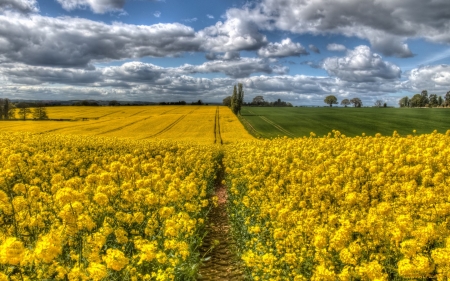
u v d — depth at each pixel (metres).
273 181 15.77
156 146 32.41
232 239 13.43
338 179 13.25
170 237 8.92
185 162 21.84
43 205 10.49
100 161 22.06
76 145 31.33
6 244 5.44
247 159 22.59
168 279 7.22
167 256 8.16
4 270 6.29
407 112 102.56
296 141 28.86
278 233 9.02
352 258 6.81
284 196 13.21
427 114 93.81
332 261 7.72
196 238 11.52
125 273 7.18
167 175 14.30
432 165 14.39
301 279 7.36
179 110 124.69
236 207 15.19
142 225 10.02
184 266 8.57
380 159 15.72
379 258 7.25
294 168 17.47
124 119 89.25
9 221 9.70
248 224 11.84
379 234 7.61
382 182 12.64
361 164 16.30
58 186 12.02
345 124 77.19
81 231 7.90
